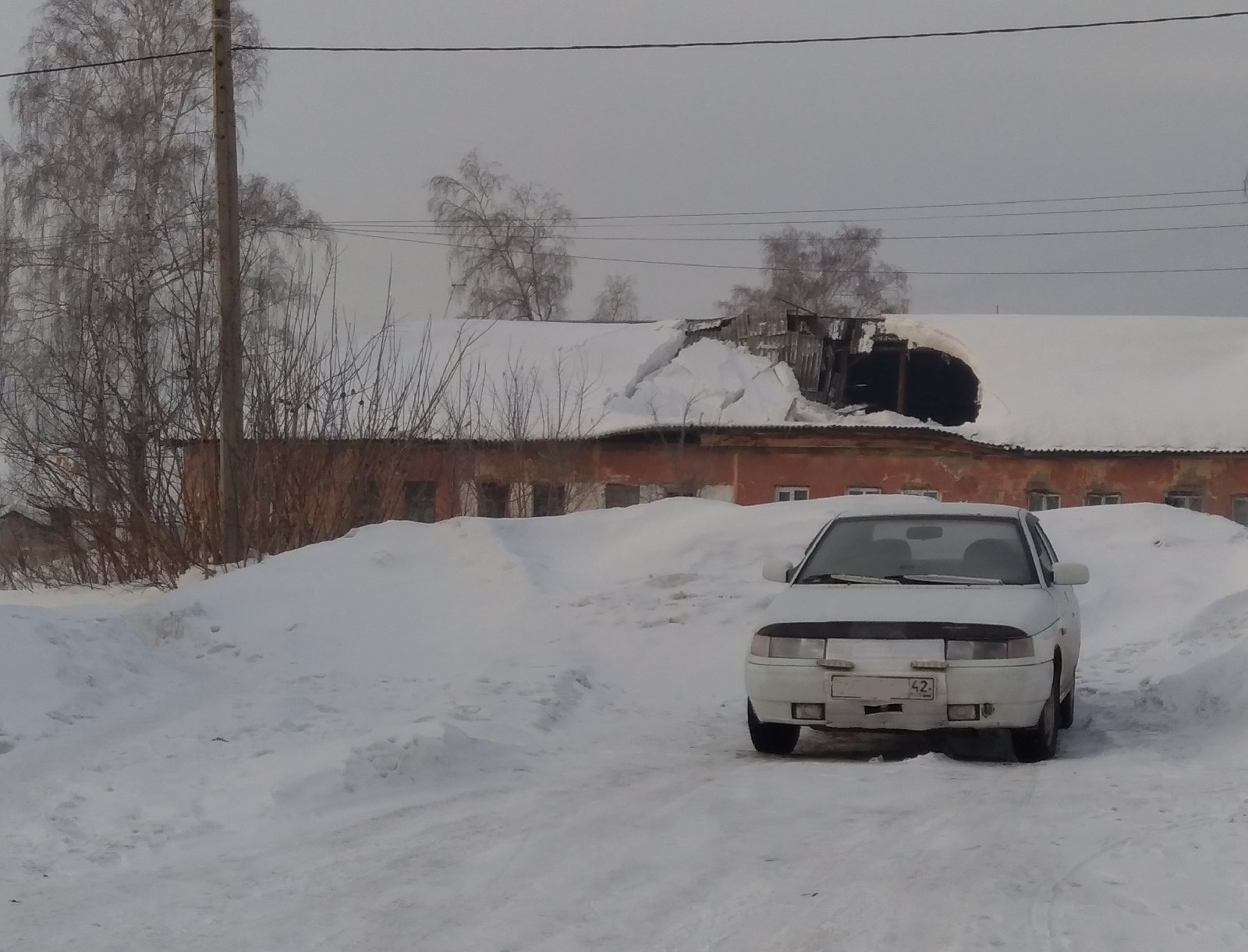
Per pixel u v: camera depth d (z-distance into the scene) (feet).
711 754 26.96
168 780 22.03
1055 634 26.91
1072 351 124.67
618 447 109.60
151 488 60.59
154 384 61.62
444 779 23.30
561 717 30.68
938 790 22.09
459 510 76.38
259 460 56.80
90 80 109.09
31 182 105.40
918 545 29.86
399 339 82.69
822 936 14.16
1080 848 17.69
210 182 105.29
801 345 127.54
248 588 42.06
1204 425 111.14
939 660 25.13
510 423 87.40
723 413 114.73
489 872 17.01
